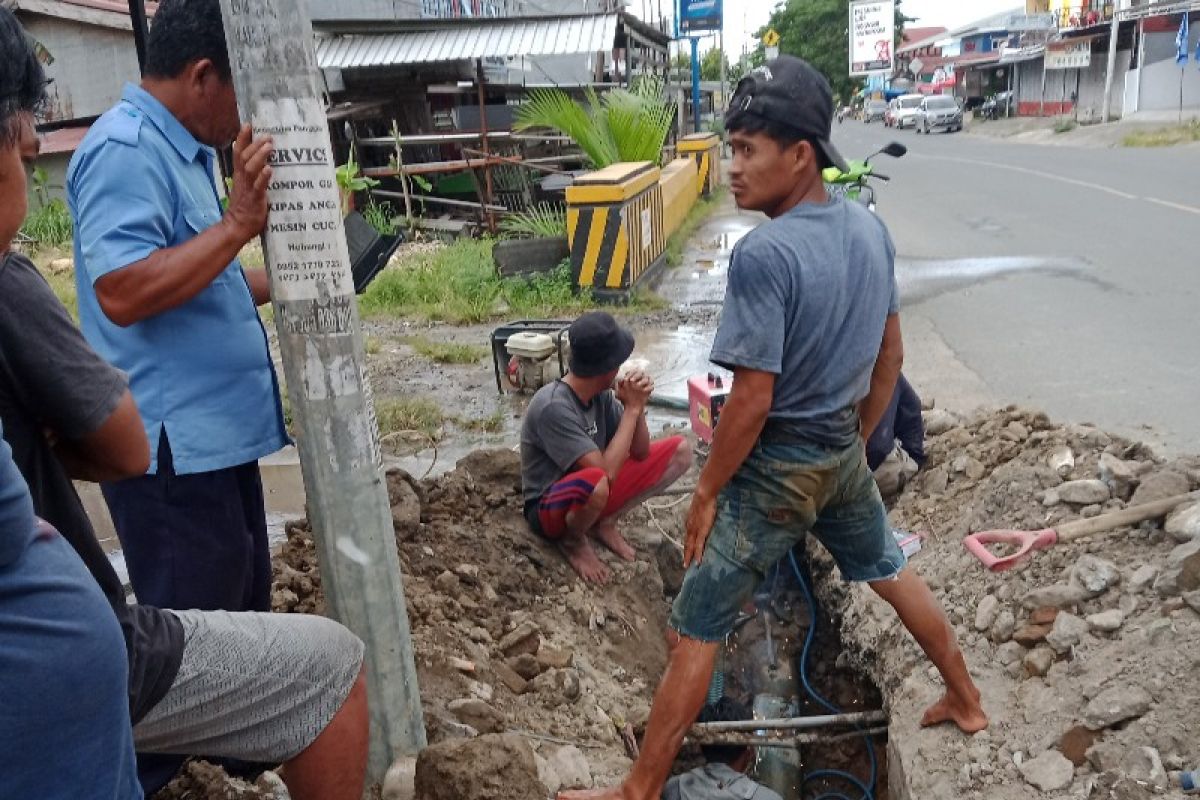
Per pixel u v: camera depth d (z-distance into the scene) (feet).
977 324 27.25
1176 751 8.75
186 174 8.35
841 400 8.57
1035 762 9.33
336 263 7.68
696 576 8.91
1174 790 8.39
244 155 7.34
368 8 45.73
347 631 7.06
